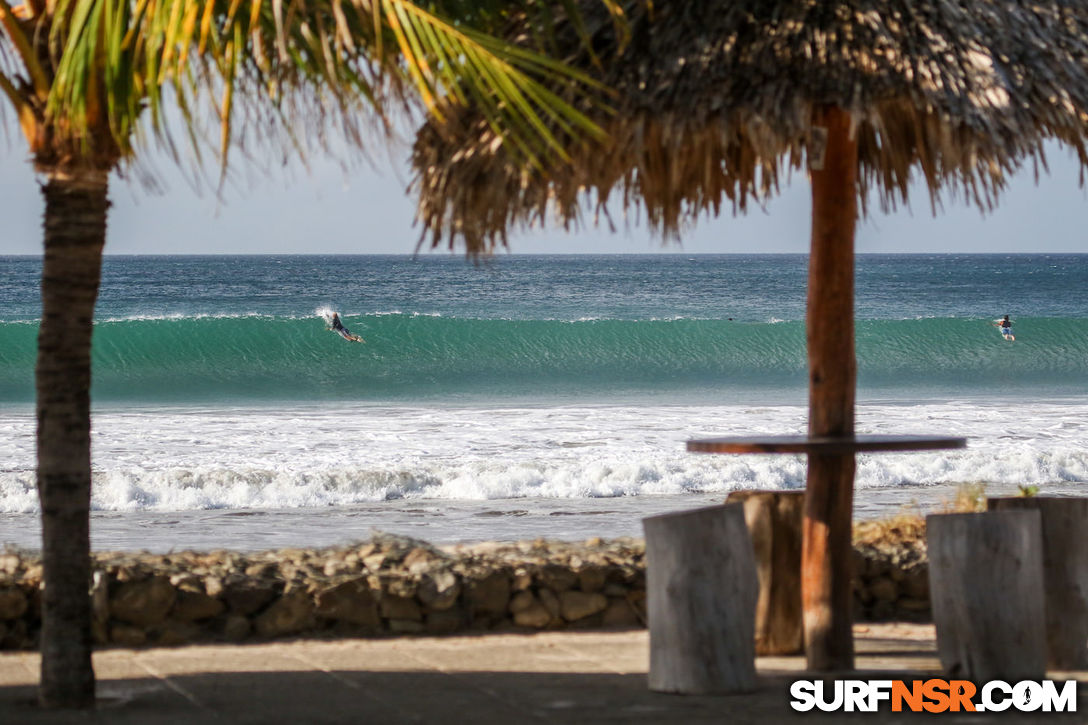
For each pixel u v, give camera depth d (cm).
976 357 6944
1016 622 812
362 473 2406
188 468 2533
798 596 966
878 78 741
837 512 870
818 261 877
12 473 2416
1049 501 935
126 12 702
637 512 2200
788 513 968
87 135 739
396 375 6150
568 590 1105
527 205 804
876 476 2611
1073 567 927
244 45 720
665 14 791
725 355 6681
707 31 770
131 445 2989
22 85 760
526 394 5469
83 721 745
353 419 3750
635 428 3466
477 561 1118
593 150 784
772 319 9475
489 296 12375
